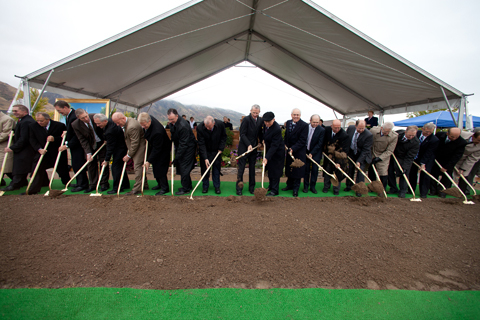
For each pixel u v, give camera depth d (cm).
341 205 452
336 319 197
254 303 211
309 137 548
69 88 793
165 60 838
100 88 877
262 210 408
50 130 512
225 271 252
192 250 286
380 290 231
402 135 545
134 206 398
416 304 216
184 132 474
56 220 348
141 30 603
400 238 333
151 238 309
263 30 810
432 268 271
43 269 247
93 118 459
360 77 807
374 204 466
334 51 721
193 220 359
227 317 196
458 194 488
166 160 502
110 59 684
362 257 284
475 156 547
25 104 620
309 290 228
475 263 284
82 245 291
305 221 370
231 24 753
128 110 1196
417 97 785
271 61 1041
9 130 506
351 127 555
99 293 218
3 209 383
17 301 206
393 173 569
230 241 306
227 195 510
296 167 509
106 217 361
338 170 540
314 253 288
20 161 484
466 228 374
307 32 683
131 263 262
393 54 616
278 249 293
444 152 549
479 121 1030
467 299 225
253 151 517
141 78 916
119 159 497
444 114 1077
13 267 248
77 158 502
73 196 460
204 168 536
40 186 488
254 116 504
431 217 411
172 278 240
